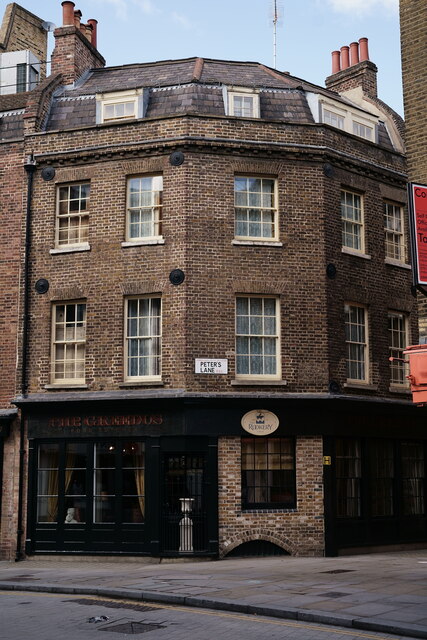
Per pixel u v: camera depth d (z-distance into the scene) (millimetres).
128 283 18812
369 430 19594
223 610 10703
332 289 19281
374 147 21141
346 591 11695
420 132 13883
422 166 13758
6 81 27703
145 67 23062
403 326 21531
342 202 20312
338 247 19641
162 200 18969
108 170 19453
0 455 19328
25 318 19484
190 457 18188
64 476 18812
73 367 19234
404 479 20766
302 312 18844
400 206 21953
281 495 18297
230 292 18516
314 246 19188
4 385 19578
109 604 11469
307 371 18609
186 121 18844
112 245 19109
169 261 18547
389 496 20297
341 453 19297
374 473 20031
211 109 19797
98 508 18547
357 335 20109
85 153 19516
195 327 18156
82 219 19766
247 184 19297
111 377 18625
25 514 18875
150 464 18078
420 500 21078
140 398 17938
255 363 18609
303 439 18406
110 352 18719
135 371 18703
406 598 10961
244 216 19156
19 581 14055
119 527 18203
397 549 19984
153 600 11617
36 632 9336
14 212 20234
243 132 19062
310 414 18375
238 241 18688
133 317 18938
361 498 19438
